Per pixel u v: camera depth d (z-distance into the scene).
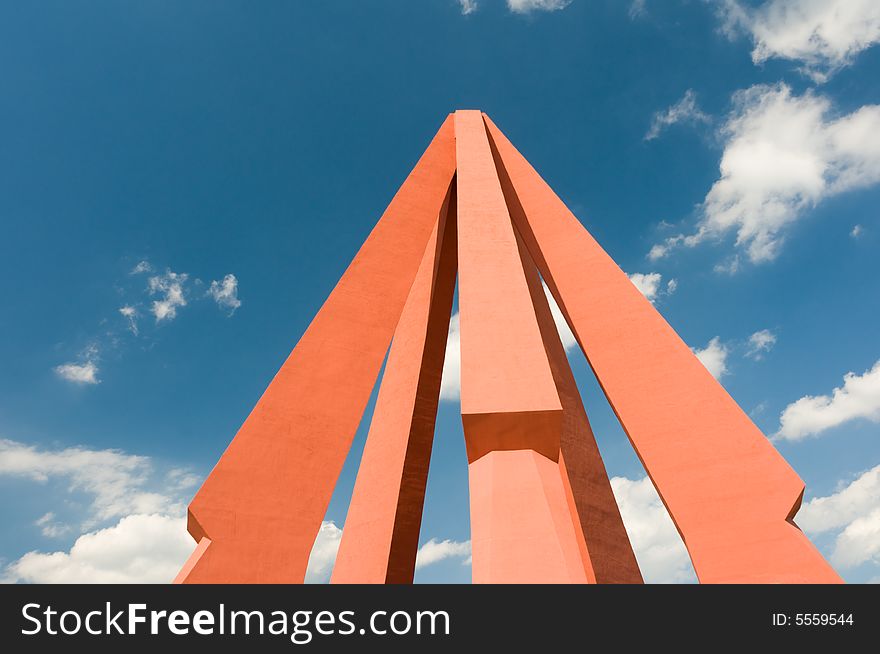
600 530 13.11
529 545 6.27
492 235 9.36
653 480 8.77
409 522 11.92
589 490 13.44
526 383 7.46
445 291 13.06
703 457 8.49
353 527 12.20
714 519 8.13
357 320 10.29
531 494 6.62
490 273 8.77
